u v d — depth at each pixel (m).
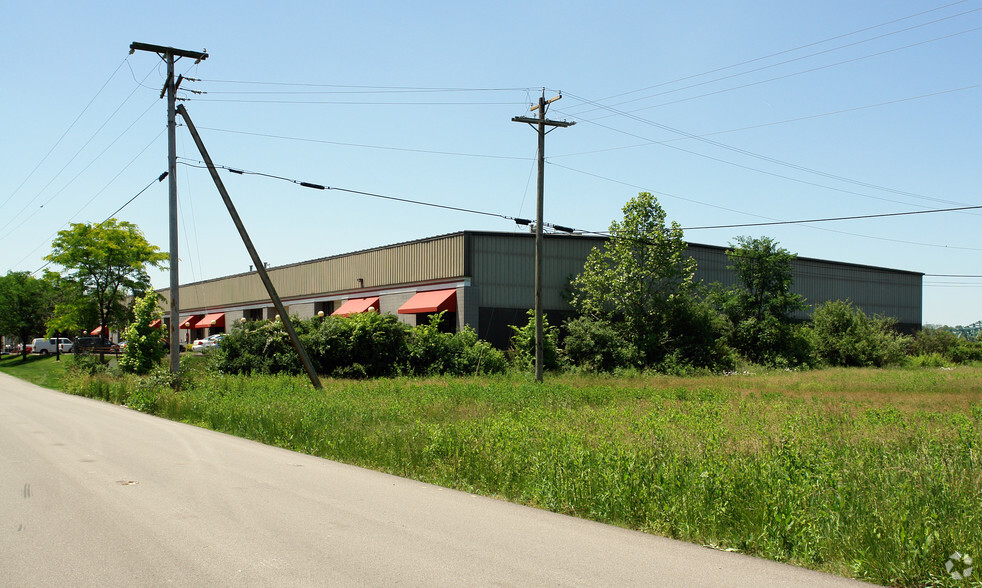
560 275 43.34
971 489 7.79
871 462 9.21
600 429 13.41
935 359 51.03
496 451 10.80
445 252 41.75
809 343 44.78
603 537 7.09
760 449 10.66
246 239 25.09
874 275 60.72
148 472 10.24
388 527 7.27
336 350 34.53
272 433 14.59
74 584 5.37
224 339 35.19
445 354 36.00
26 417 18.53
